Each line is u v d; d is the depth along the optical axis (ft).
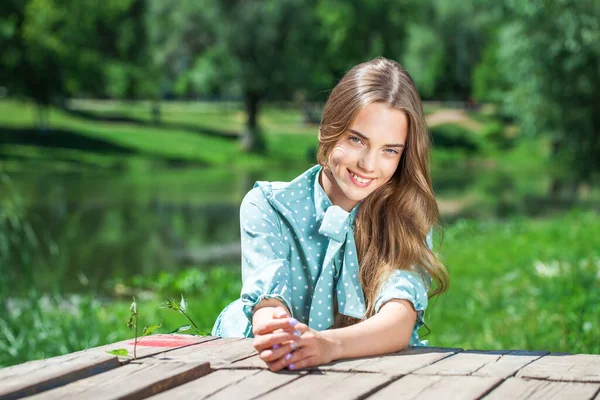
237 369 7.06
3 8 145.59
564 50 59.31
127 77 173.06
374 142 8.43
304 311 8.87
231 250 53.57
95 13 157.58
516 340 20.45
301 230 8.79
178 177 117.60
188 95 241.14
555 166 152.87
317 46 155.43
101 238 57.41
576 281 27.17
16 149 132.16
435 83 220.64
